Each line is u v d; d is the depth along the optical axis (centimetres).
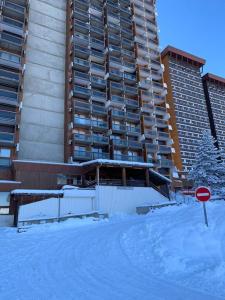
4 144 3716
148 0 7125
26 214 2673
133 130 5069
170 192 4350
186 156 7400
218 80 10019
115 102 5066
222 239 876
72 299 611
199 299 568
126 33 6075
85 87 5009
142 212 3262
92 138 4475
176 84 8362
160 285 676
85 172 3822
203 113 8469
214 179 3981
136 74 5819
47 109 4616
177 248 931
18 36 4569
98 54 5375
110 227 1839
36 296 639
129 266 873
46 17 5309
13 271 888
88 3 5778
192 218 1222
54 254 1144
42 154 4309
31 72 4700
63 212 2898
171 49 8681
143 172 4119
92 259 1005
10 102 3969
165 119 5781
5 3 4525
